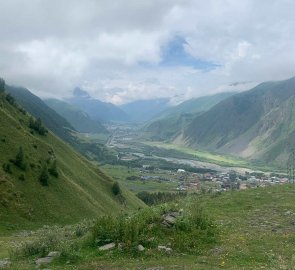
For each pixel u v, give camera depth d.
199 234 29.17
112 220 28.75
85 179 154.00
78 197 118.69
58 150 166.50
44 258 25.50
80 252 26.08
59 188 114.94
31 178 109.44
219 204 47.84
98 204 129.38
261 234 31.48
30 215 92.44
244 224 36.03
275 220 37.59
